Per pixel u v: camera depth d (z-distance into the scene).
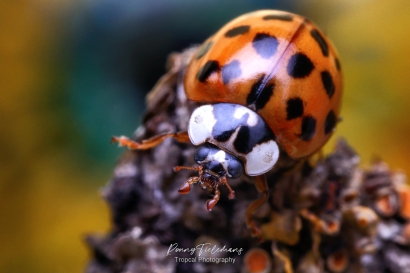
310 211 0.05
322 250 0.05
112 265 0.05
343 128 0.06
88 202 0.06
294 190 0.05
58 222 0.06
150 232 0.05
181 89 0.05
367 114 0.06
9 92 0.06
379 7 0.06
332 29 0.06
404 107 0.06
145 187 0.05
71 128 0.06
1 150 0.06
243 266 0.05
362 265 0.05
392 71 0.06
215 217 0.05
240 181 0.05
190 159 0.05
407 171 0.06
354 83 0.06
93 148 0.06
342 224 0.05
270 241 0.05
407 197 0.05
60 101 0.06
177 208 0.05
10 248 0.06
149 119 0.05
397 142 0.06
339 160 0.05
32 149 0.06
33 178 0.06
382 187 0.05
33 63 0.06
